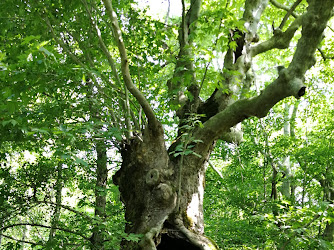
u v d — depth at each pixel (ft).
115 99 19.57
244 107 17.80
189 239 16.85
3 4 17.44
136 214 17.39
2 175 24.20
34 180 25.17
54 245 16.48
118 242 16.05
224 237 31.19
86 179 29.73
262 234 26.66
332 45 39.22
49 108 16.87
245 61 21.90
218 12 15.47
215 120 18.66
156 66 21.43
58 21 18.74
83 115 18.01
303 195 38.04
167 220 17.19
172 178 18.39
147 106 17.22
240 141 22.21
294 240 18.60
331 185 41.14
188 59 17.74
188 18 24.03
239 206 34.50
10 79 11.44
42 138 16.52
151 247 15.57
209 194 37.11
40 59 11.32
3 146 23.99
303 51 15.71
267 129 38.34
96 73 13.93
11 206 22.44
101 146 20.26
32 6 17.78
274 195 38.65
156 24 21.62
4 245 21.66
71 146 16.01
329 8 14.83
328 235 39.06
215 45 15.85
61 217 28.09
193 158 19.03
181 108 21.94
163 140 18.76
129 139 18.92
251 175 37.22
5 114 13.20
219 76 16.65
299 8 33.73
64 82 15.12
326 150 36.70
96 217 16.10
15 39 17.90
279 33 23.09
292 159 40.93
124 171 18.76
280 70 16.35
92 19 18.98
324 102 43.14
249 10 23.59
